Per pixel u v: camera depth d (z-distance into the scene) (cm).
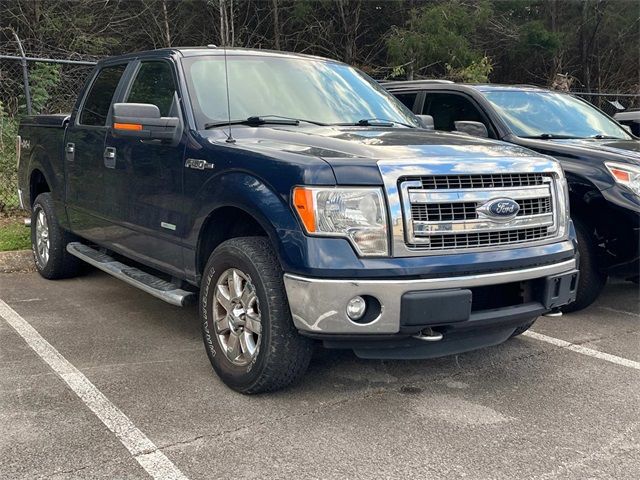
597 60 2341
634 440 337
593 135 662
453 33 1791
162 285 455
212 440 329
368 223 333
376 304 335
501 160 370
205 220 401
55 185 610
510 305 377
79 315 537
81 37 1700
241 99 455
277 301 354
